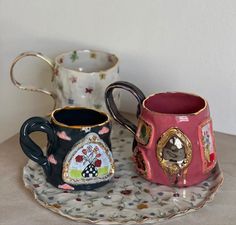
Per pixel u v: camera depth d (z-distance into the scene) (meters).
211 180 0.81
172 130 0.76
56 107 0.94
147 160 0.79
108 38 0.98
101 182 0.78
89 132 0.76
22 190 0.79
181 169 0.77
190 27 0.92
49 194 0.77
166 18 0.93
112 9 0.96
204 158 0.78
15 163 0.86
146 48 0.96
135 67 0.98
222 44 0.91
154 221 0.72
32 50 1.06
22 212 0.75
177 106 0.82
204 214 0.75
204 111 0.77
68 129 0.75
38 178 0.81
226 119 0.96
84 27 0.99
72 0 0.98
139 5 0.94
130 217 0.73
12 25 1.05
